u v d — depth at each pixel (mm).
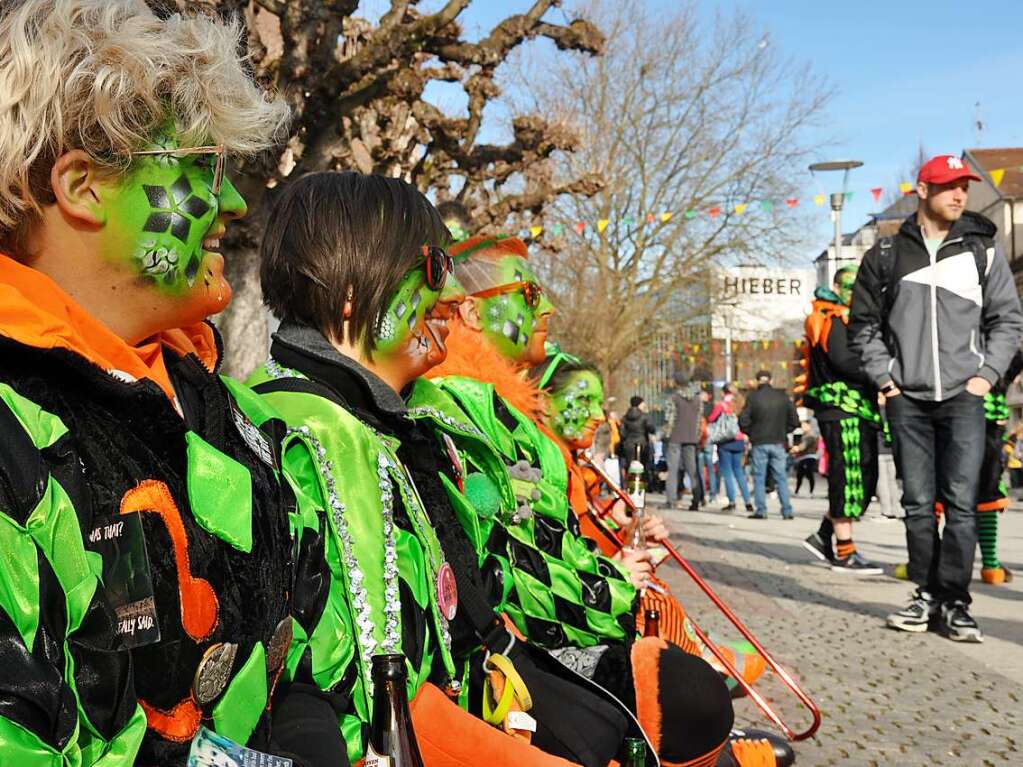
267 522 1569
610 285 30812
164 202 1451
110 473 1332
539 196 10602
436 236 2332
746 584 7879
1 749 1146
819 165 20531
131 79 1400
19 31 1363
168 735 1361
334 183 2299
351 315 2262
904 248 6000
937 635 5984
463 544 2434
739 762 3277
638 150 29797
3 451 1229
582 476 4117
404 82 7402
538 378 4230
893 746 3977
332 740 1749
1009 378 7617
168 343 1610
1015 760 3818
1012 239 38719
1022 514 15758
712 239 31453
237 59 1565
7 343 1280
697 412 17094
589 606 2793
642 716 2619
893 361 6031
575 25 8164
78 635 1275
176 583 1363
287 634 1623
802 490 25375
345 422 2066
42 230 1423
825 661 5332
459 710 2098
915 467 6023
